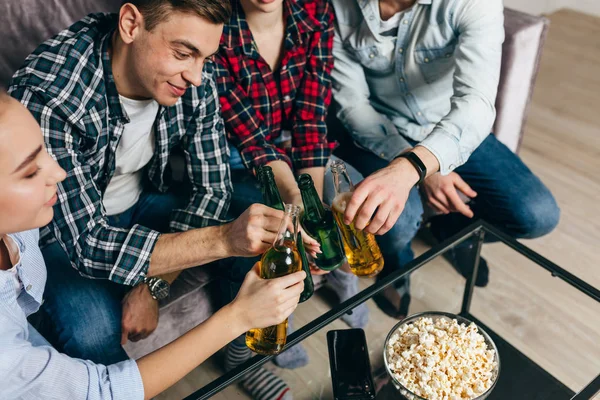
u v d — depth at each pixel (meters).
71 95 1.25
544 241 2.10
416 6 1.61
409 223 1.70
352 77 1.79
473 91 1.54
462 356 1.13
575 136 2.62
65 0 1.53
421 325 1.21
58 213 1.29
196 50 1.19
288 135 1.86
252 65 1.62
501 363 1.31
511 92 1.96
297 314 1.36
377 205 1.27
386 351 1.19
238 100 1.63
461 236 1.45
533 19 1.89
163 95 1.27
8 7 1.47
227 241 1.24
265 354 1.19
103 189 1.46
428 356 1.12
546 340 1.33
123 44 1.27
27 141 0.86
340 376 1.22
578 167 2.45
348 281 1.56
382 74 1.79
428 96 1.78
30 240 1.13
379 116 1.81
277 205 1.27
